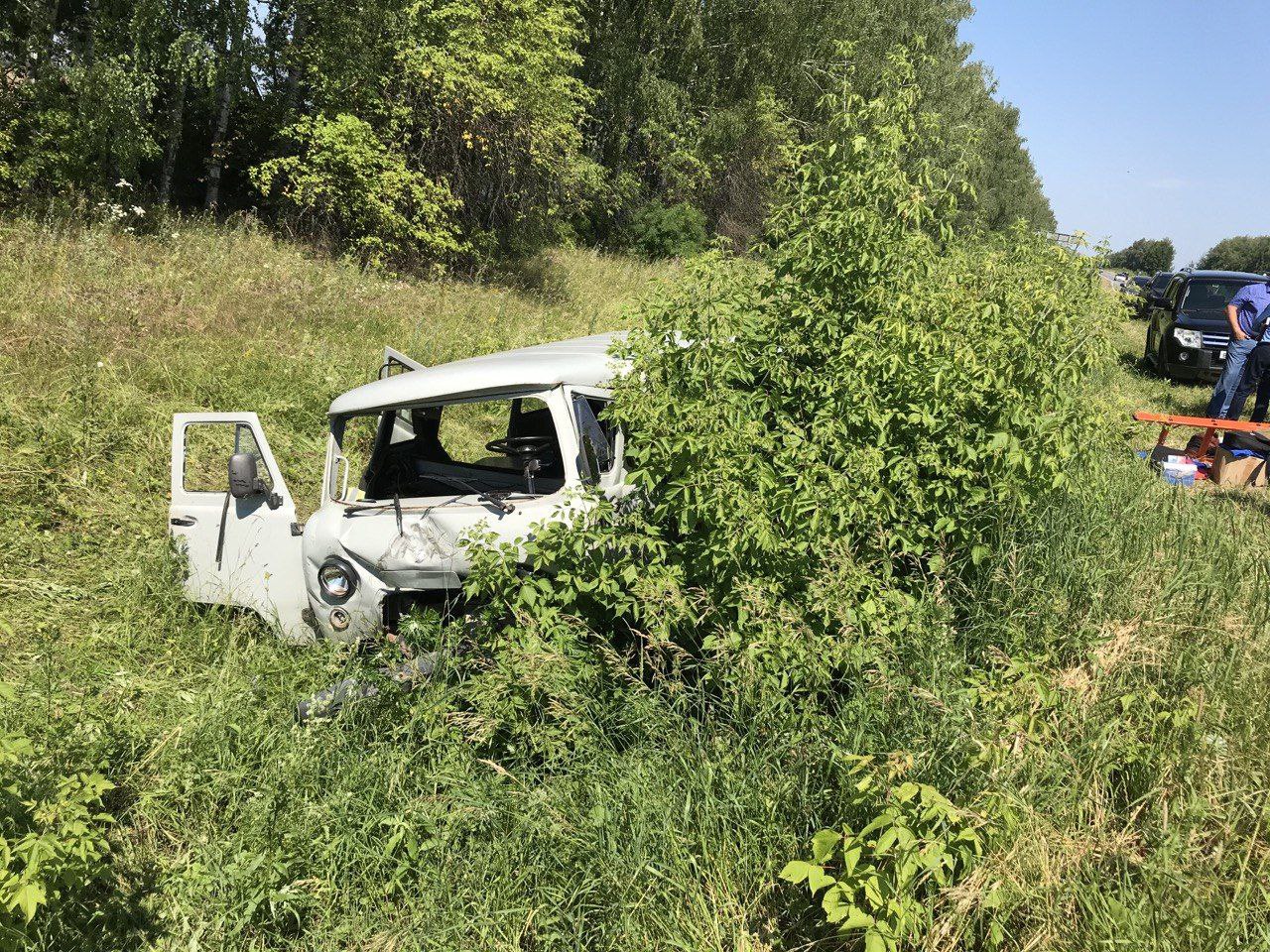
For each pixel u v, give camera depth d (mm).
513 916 3342
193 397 8469
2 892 2684
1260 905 2926
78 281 10188
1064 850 2961
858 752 3457
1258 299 10359
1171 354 14930
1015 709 3477
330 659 4473
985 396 4977
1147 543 5637
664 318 4406
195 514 5355
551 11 17594
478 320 13492
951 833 2904
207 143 17250
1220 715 3752
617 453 5141
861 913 2691
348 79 15352
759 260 5797
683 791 3570
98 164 12938
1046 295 5422
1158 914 2789
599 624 4379
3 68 12664
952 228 5418
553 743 3797
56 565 6094
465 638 4355
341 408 5113
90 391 7996
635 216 28375
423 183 16281
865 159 5230
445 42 16328
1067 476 4891
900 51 5301
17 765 3564
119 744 4211
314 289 12406
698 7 29922
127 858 3699
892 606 4258
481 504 4695
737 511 3938
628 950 3121
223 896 3467
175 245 12477
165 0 13242
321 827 3723
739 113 30578
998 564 4758
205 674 5035
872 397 4742
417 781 3891
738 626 4023
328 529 4836
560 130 17922
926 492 4793
